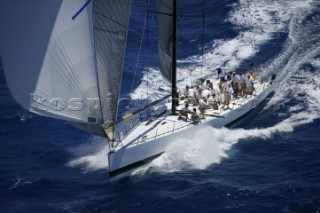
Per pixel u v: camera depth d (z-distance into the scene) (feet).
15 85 221.05
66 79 221.05
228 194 231.71
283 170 252.83
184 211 220.84
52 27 213.66
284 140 284.82
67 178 252.62
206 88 313.73
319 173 247.29
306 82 352.49
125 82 368.27
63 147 286.87
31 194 239.09
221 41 429.38
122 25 228.43
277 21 455.22
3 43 213.66
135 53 419.74
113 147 241.76
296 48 401.49
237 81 324.19
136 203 228.02
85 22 215.51
